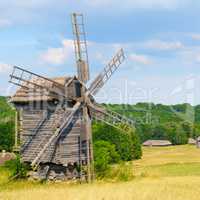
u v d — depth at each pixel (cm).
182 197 4697
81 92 6844
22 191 5309
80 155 6800
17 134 6881
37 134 6706
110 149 10088
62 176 6769
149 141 19762
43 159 6625
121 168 7431
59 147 6556
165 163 12588
